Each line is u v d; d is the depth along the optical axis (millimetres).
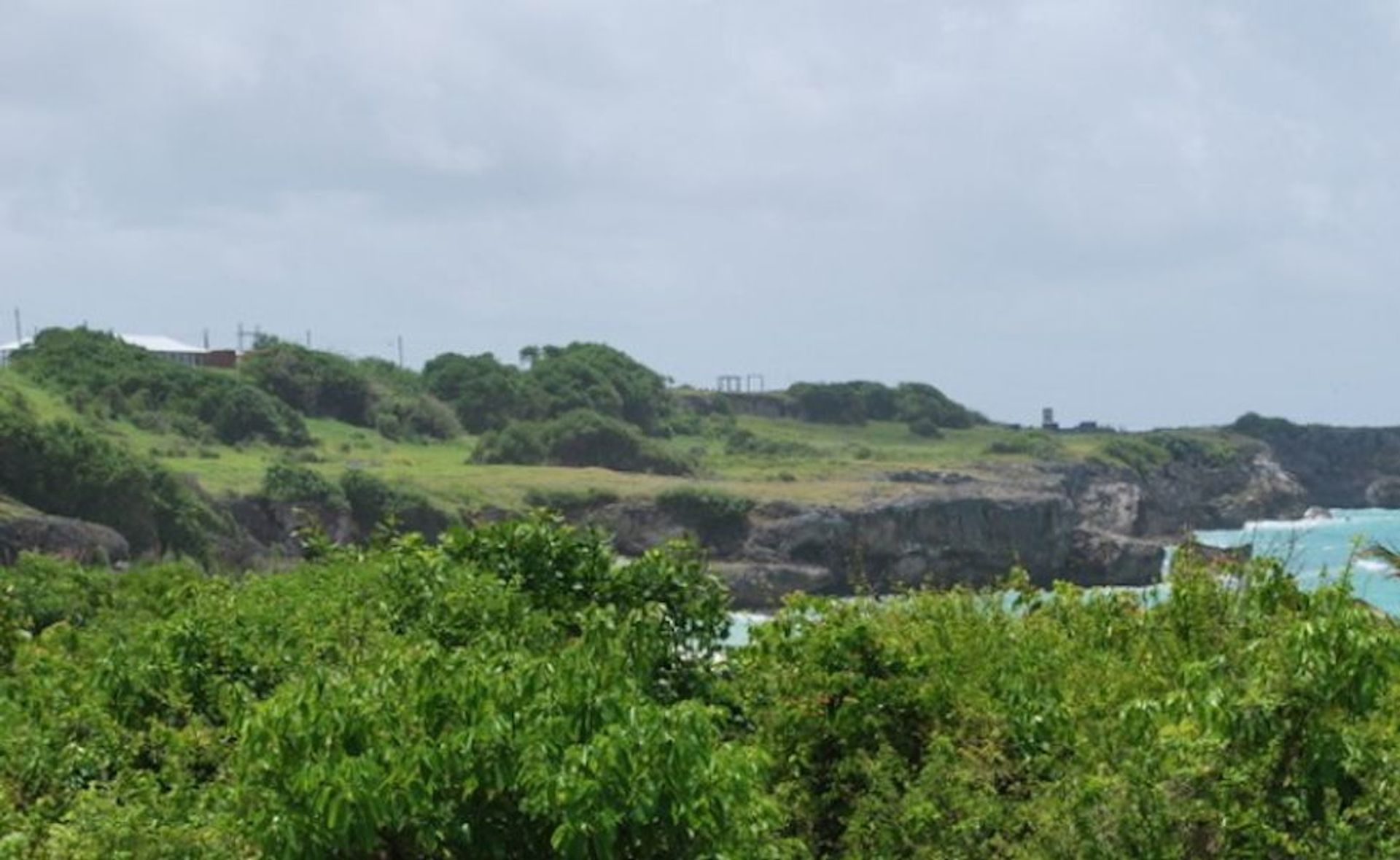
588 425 142125
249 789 10086
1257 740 10414
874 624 14398
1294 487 193500
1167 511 176375
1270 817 10383
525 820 10086
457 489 116688
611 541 17328
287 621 15297
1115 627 15727
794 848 11023
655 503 120000
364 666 11984
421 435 149875
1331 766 10266
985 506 127500
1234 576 15477
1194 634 14703
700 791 9742
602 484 124125
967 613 15969
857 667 13625
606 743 9641
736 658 15125
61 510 91875
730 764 9969
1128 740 11406
